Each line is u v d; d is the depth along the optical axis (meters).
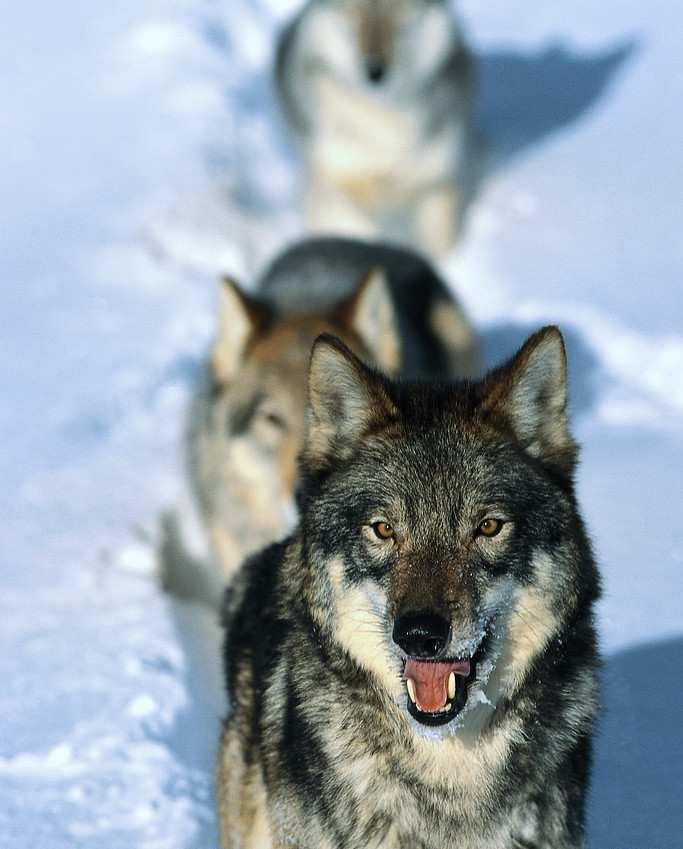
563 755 8.34
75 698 12.76
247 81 34.59
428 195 25.34
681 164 27.16
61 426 19.97
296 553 8.74
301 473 8.82
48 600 15.16
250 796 9.17
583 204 26.05
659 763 10.93
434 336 17.56
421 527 8.00
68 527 16.98
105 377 21.48
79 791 11.20
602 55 33.09
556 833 8.35
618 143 28.47
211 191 27.92
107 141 31.17
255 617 9.65
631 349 20.70
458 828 8.32
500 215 26.19
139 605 14.96
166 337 22.86
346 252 17.94
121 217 27.38
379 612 8.05
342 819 8.23
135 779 11.35
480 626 7.88
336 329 14.70
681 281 22.52
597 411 19.34
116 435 19.69
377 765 8.27
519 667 8.21
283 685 8.67
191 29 36.66
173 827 10.67
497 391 8.45
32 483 18.25
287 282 17.14
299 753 8.30
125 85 34.03
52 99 33.62
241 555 14.86
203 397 15.57
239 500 14.72
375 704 8.24
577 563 8.30
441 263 25.16
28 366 22.03
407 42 24.78
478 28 35.41
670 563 14.50
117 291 24.67
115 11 38.44
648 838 9.98
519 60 33.41
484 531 8.03
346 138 24.98
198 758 11.66
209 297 24.25
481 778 8.27
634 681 12.16
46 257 26.11
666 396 19.67
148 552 16.19
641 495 16.42
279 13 38.50
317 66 25.11
